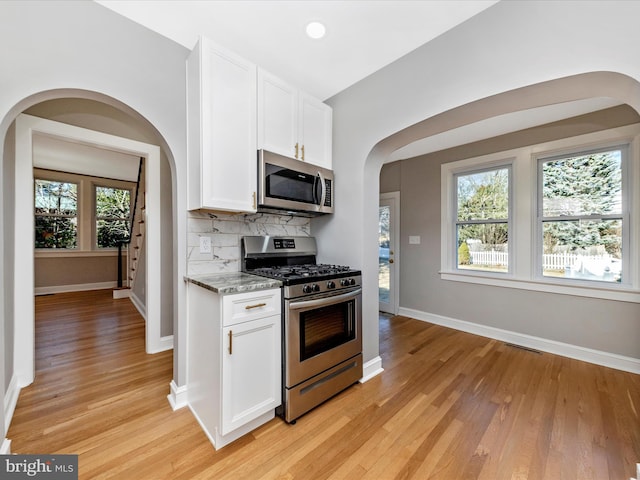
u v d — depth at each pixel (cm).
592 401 188
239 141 179
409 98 194
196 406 171
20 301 201
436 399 192
